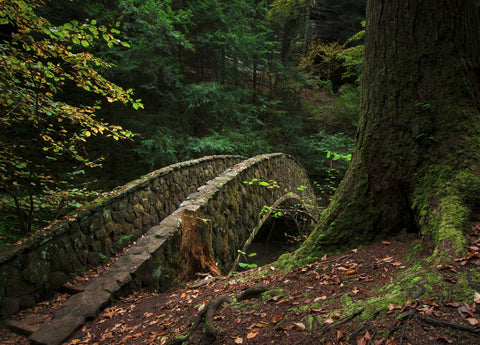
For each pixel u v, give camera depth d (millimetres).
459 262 1556
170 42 8539
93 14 7500
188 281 3785
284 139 14789
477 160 1975
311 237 2523
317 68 19734
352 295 1693
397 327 1279
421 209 2029
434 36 2230
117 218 4715
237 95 10695
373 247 2189
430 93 2215
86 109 3838
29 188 3699
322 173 14641
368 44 2570
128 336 2258
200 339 1756
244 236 5887
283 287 2066
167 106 9516
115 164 8531
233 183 5742
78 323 2650
